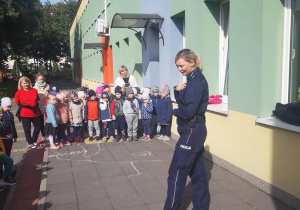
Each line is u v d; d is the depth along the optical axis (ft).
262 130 13.97
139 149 21.79
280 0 14.01
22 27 72.13
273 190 13.35
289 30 14.10
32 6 75.82
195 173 11.47
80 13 109.70
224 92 19.74
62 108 23.18
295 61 14.38
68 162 19.35
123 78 27.53
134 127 24.02
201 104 10.91
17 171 18.94
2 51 80.59
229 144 16.52
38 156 22.15
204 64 19.27
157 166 18.03
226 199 13.29
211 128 18.19
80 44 115.14
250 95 14.75
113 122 25.25
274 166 13.32
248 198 13.34
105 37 56.85
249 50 14.71
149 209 12.75
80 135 24.50
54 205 13.39
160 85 26.76
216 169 16.93
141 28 31.55
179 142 11.09
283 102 14.57
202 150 11.39
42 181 16.14
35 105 24.30
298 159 12.03
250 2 14.48
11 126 18.84
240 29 15.33
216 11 19.12
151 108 23.82
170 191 11.17
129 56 38.60
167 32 24.53
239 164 15.75
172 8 23.32
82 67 112.06
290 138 12.38
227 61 19.40
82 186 15.39
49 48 152.56
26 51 96.43
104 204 13.33
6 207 14.02
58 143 23.13
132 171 17.31
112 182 15.78
